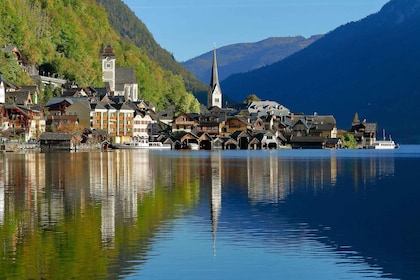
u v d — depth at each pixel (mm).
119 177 89625
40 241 42875
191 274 36188
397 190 75625
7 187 73500
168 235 45344
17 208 56625
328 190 75062
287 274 36438
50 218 51406
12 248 41000
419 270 37281
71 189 72125
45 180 82250
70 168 105750
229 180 87062
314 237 45219
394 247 42312
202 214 54312
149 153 196125
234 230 47375
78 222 49719
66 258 38781
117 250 40812
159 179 87375
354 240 44375
